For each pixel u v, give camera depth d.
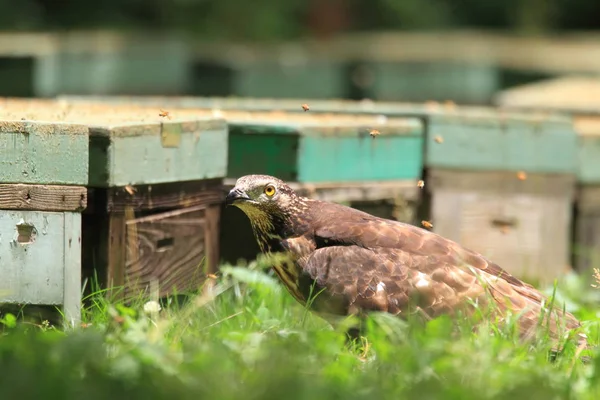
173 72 31.89
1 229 10.66
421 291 10.58
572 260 16.42
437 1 46.62
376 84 33.91
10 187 10.61
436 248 10.92
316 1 43.34
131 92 30.73
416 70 33.94
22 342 8.81
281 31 42.78
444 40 39.19
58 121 10.94
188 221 12.23
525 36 43.88
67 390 7.84
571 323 10.77
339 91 34.00
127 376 8.24
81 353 8.51
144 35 37.50
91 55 29.52
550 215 15.88
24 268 10.71
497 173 15.50
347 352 9.76
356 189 13.71
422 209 15.23
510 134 15.52
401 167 14.18
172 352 8.94
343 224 11.13
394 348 9.16
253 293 12.20
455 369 8.69
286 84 33.50
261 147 13.25
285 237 11.29
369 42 37.75
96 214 11.30
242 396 7.95
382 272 10.71
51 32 40.38
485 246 15.53
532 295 10.90
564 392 8.50
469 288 10.64
